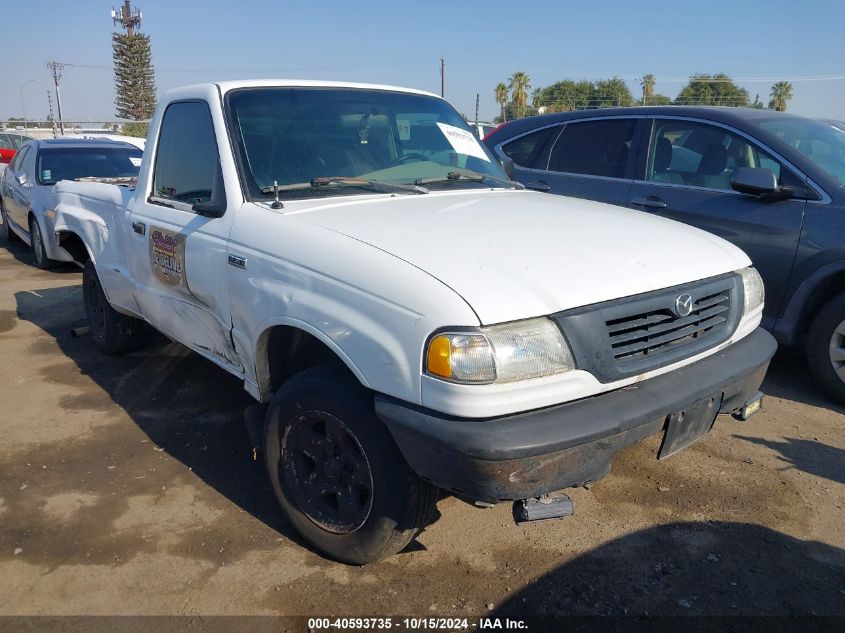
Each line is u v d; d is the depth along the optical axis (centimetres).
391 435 243
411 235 261
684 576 271
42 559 284
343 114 366
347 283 244
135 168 923
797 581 268
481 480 215
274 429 287
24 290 758
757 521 307
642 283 248
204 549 291
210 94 344
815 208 420
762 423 404
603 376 231
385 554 266
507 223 288
